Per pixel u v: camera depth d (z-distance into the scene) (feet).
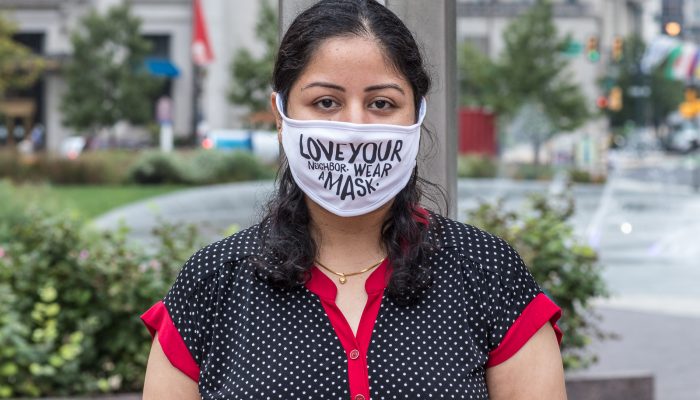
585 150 118.32
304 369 6.69
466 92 128.67
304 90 6.82
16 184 84.07
